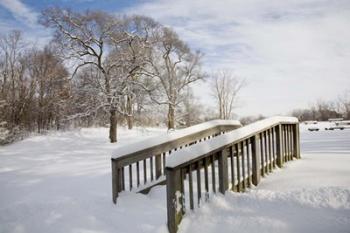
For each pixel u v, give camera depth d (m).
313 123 28.05
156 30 20.55
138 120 21.39
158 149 5.09
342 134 13.54
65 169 8.93
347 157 5.73
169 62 29.23
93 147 15.61
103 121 20.25
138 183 4.81
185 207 3.53
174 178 3.24
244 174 4.29
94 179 6.56
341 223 2.86
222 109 44.47
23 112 22.28
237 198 3.69
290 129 5.87
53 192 5.75
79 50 18.50
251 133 4.41
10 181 7.50
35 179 7.58
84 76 18.95
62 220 4.03
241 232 3.03
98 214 4.10
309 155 6.29
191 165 3.55
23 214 4.43
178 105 27.81
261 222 3.12
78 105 18.97
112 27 18.78
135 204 4.27
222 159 3.87
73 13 18.27
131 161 4.69
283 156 5.53
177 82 29.69
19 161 11.67
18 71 24.62
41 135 19.09
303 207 3.26
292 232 2.86
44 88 23.91
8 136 17.59
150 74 19.72
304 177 4.47
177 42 28.28
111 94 17.44
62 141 17.44
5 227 4.02
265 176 4.82
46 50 24.77
